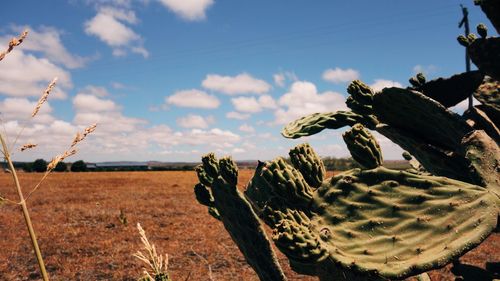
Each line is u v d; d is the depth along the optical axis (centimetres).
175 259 799
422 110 183
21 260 821
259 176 227
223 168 199
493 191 156
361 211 158
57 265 778
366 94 234
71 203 1820
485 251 810
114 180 3822
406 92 180
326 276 160
